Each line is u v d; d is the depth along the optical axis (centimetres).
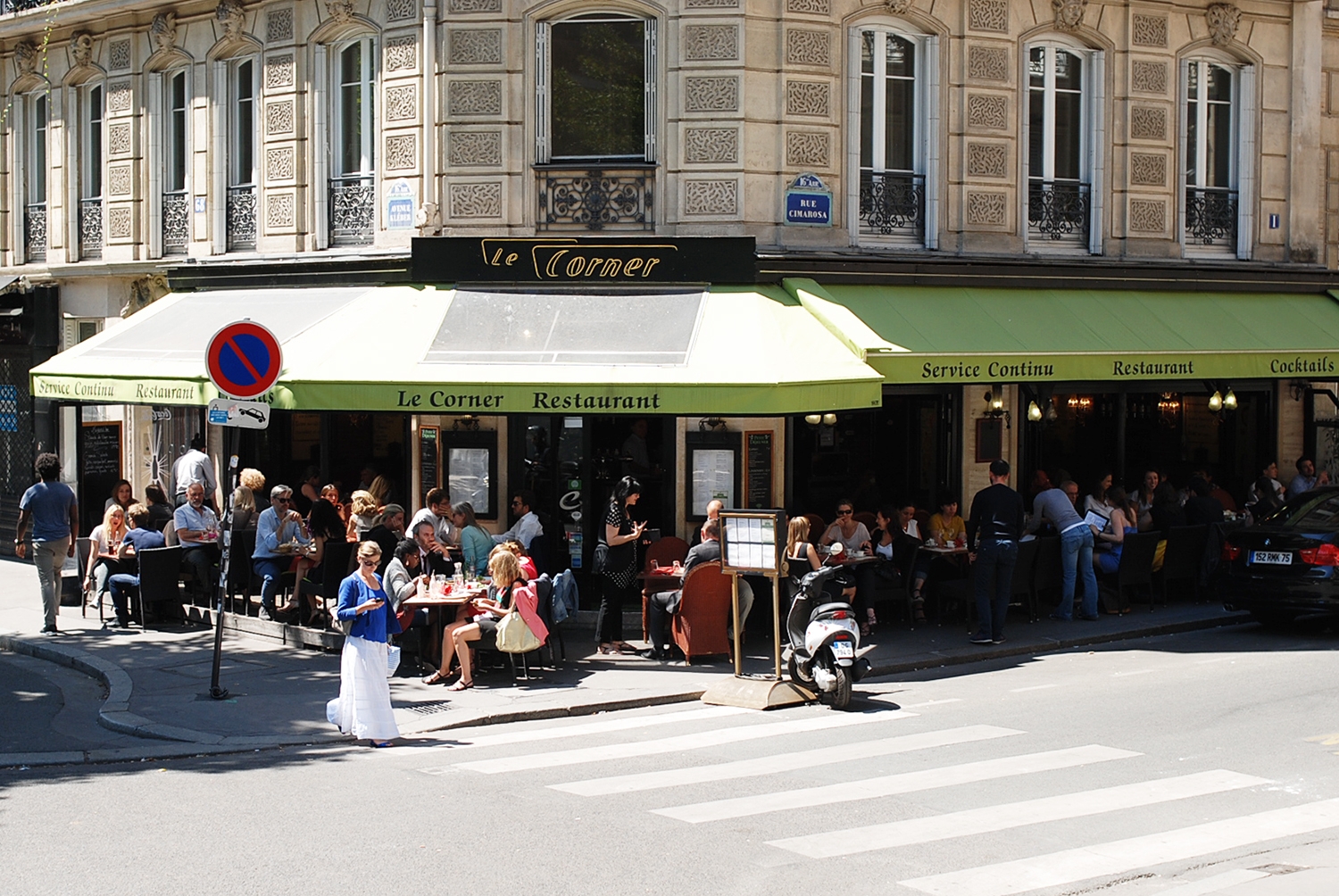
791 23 1602
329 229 1778
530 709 1189
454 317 1530
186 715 1166
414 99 1650
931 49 1716
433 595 1310
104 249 2072
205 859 754
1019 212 1777
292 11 1775
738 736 1093
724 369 1401
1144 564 1673
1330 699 1177
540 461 1611
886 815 842
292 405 1454
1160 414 1978
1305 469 1983
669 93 1584
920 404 1753
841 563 1433
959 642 1506
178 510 1622
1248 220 1981
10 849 776
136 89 2003
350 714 1080
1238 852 764
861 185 1677
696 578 1373
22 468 2225
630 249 1552
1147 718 1118
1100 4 1820
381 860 749
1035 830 808
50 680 1350
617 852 763
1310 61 2014
